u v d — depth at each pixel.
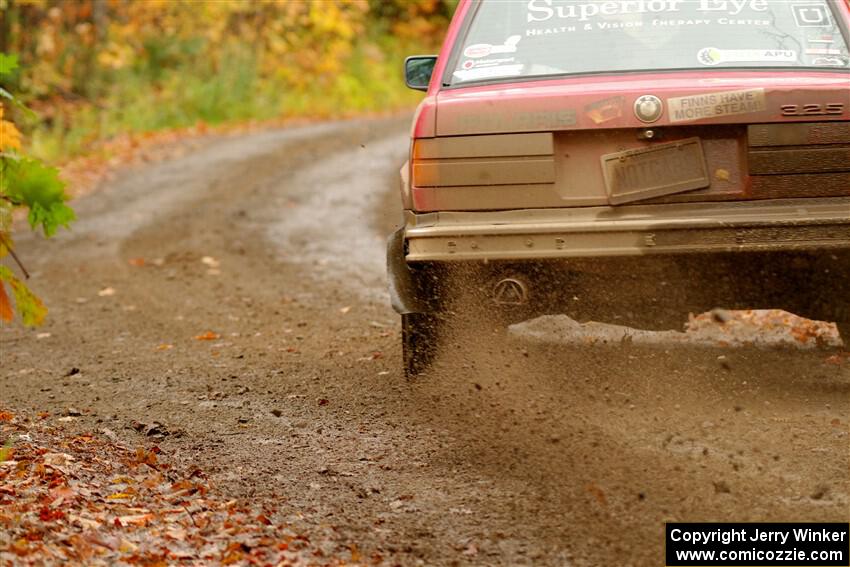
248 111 88.19
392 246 17.91
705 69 16.94
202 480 14.68
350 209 47.59
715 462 14.14
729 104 15.69
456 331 17.55
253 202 50.19
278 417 17.94
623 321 16.62
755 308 16.33
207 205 49.88
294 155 64.75
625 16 17.77
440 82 17.59
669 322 16.59
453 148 16.31
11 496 13.13
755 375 18.52
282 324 27.25
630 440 15.15
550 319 22.33
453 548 12.13
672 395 17.20
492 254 16.03
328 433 16.78
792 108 15.66
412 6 121.38
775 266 15.77
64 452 15.41
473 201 16.28
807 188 15.73
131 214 48.62
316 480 14.62
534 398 17.19
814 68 16.91
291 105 93.75
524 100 16.12
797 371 18.83
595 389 17.53
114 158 66.12
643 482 13.62
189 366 22.67
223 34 96.44
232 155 65.62
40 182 12.52
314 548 12.11
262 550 11.92
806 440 14.93
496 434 15.80
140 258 39.19
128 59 86.25
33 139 67.00
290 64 99.31
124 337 26.84
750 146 15.70
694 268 15.80
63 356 24.78
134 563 11.41
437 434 16.22
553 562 11.62
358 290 31.36
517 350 17.88
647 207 15.91
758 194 15.76
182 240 42.25
